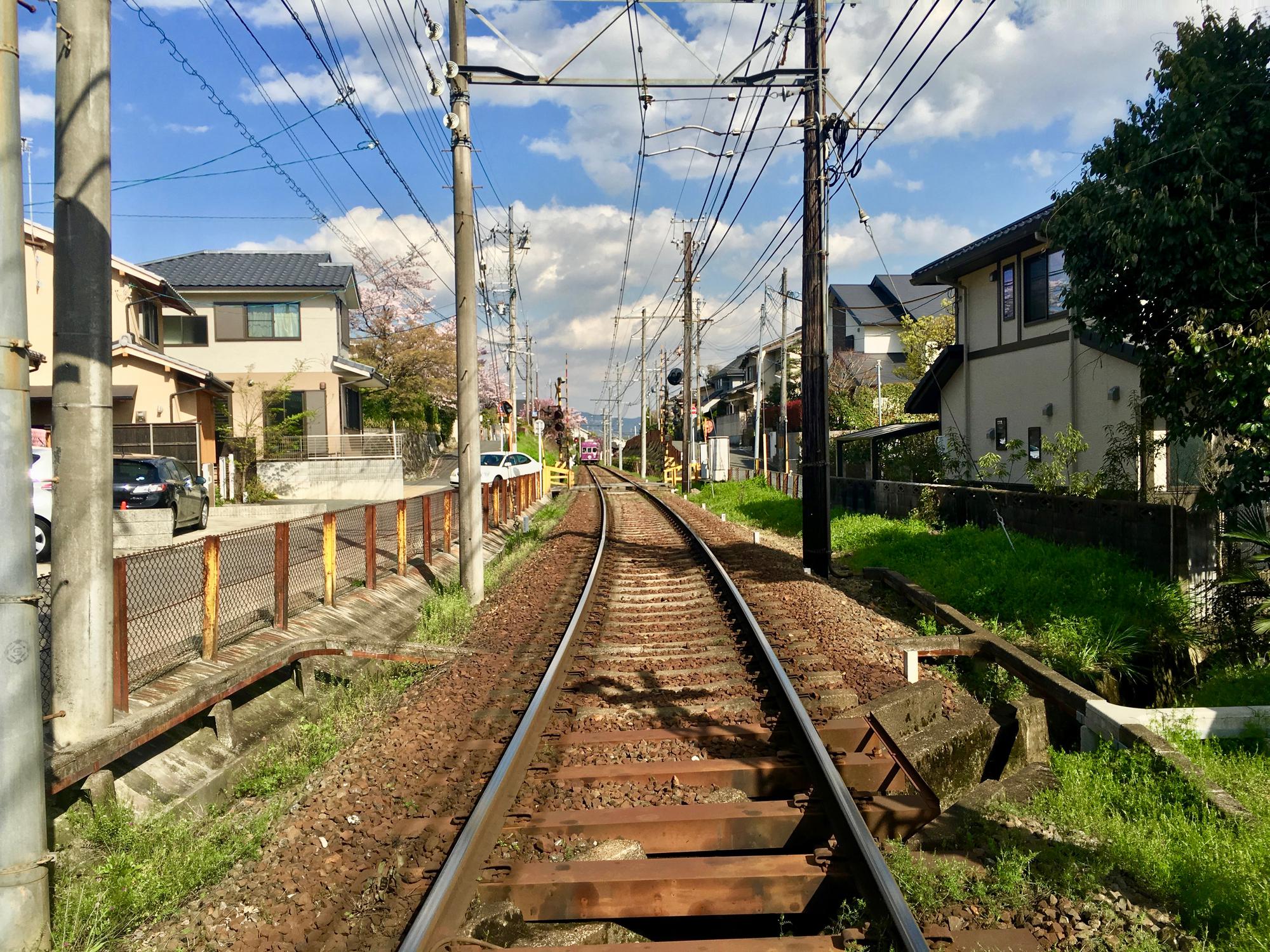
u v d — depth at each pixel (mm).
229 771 5648
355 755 5918
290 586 9867
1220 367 8211
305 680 7320
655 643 8742
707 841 4602
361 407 41969
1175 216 8234
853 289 48781
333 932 3701
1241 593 9000
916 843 4375
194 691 5488
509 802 4781
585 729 6176
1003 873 3980
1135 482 13578
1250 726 6234
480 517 11820
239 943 3674
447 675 7871
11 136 3668
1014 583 10492
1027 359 18094
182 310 29781
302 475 29562
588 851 4352
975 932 3588
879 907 3592
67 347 4840
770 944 3504
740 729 6016
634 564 14609
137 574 8695
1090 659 8430
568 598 11406
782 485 29672
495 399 63094
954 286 21656
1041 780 5473
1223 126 8188
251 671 6203
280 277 34688
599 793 5055
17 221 3703
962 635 8383
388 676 8273
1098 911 3738
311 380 34531
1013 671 7602
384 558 12648
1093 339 14875
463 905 3758
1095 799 5117
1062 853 4270
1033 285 17891
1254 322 8180
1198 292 8664
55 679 4766
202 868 4332
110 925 3871
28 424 3756
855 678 7035
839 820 4379
